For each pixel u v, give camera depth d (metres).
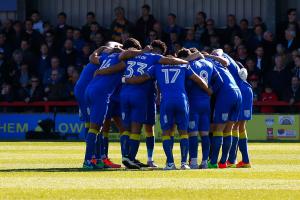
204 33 57.94
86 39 59.34
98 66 34.41
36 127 56.88
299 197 24.00
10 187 26.11
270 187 26.08
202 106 32.88
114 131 54.75
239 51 56.00
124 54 32.88
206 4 63.22
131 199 23.66
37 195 24.36
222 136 33.56
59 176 29.39
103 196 24.19
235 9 62.97
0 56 58.56
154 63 32.72
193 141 32.91
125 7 63.72
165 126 32.25
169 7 63.53
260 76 55.91
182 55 33.25
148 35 58.69
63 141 53.78
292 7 62.06
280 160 37.81
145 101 33.06
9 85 57.38
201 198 23.78
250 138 55.06
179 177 28.95
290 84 55.22
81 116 35.06
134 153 33.12
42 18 63.97
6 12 63.66
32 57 58.22
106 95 33.16
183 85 32.38
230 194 24.53
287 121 54.75
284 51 56.09
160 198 23.80
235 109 33.53
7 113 57.12
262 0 62.66
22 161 37.25
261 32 57.72
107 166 34.25
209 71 33.12
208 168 33.19
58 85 56.88
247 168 33.34
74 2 64.00
